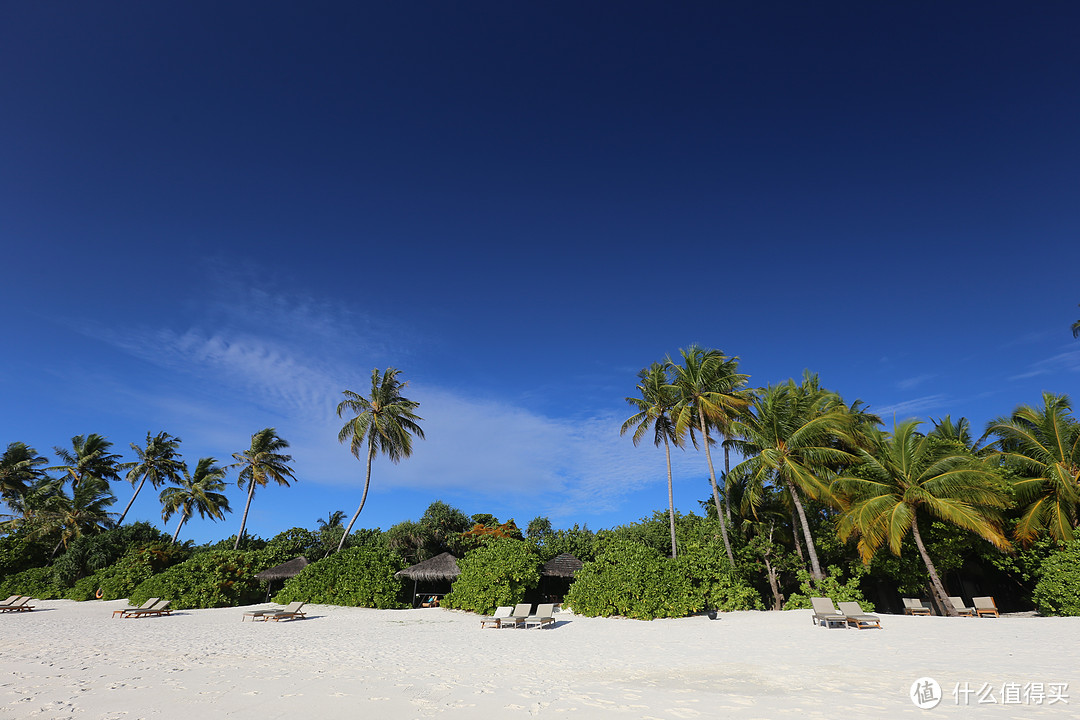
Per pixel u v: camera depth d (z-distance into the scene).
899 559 25.44
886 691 8.60
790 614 22.48
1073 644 12.65
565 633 18.75
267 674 10.61
